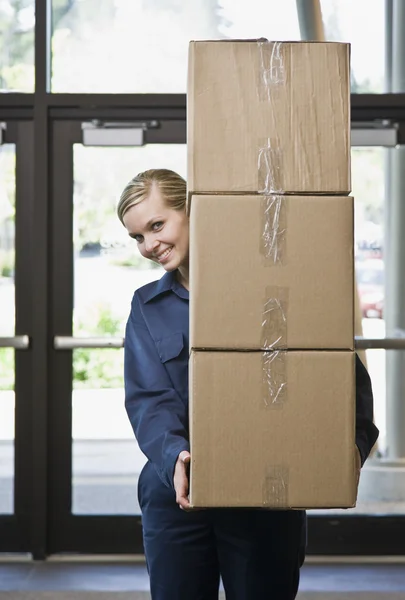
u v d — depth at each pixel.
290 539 2.02
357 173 4.23
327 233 1.75
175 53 4.22
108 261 4.24
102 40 4.21
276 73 1.76
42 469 4.18
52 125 4.20
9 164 4.22
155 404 2.03
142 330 2.11
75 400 4.24
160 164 4.21
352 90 4.23
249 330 1.75
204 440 1.75
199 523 2.03
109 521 4.24
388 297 4.25
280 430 1.75
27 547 4.25
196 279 1.74
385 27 4.22
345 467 1.75
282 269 1.75
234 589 2.05
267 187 1.75
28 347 4.20
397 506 4.25
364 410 2.05
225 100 1.75
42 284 4.16
